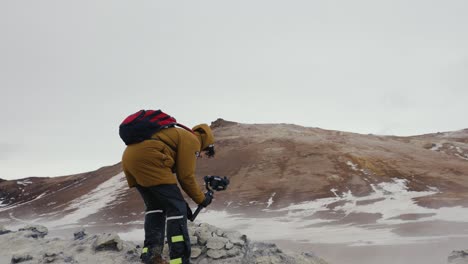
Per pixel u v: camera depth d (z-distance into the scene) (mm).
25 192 125938
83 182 116312
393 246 21438
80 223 64312
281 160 90188
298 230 35031
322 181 72125
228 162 94625
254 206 60312
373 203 51000
